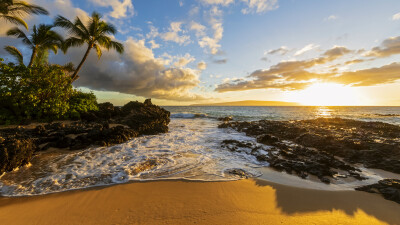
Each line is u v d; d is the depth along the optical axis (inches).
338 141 357.7
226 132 572.7
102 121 531.8
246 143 377.1
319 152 303.0
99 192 161.6
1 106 397.4
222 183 184.4
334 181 195.0
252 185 181.0
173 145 364.8
